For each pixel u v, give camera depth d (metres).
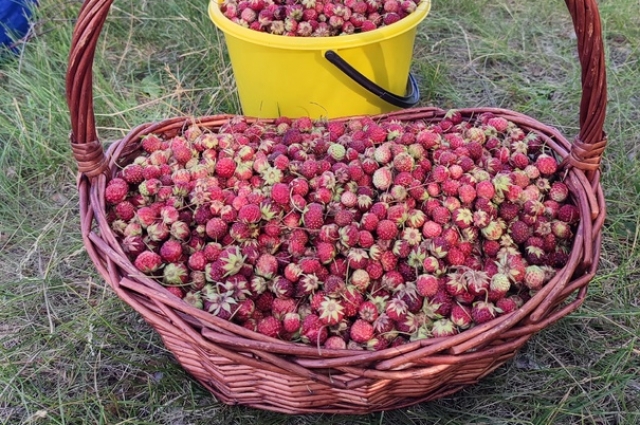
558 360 1.14
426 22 2.17
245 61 1.42
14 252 1.47
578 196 1.02
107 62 2.03
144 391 1.13
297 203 1.04
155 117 1.80
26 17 2.06
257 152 1.17
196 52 1.97
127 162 1.20
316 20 1.43
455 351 0.83
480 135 1.18
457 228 1.02
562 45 2.04
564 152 1.12
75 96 0.98
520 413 1.05
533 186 1.09
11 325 1.28
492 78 1.94
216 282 0.97
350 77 1.35
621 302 1.24
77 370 1.17
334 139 1.22
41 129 1.75
